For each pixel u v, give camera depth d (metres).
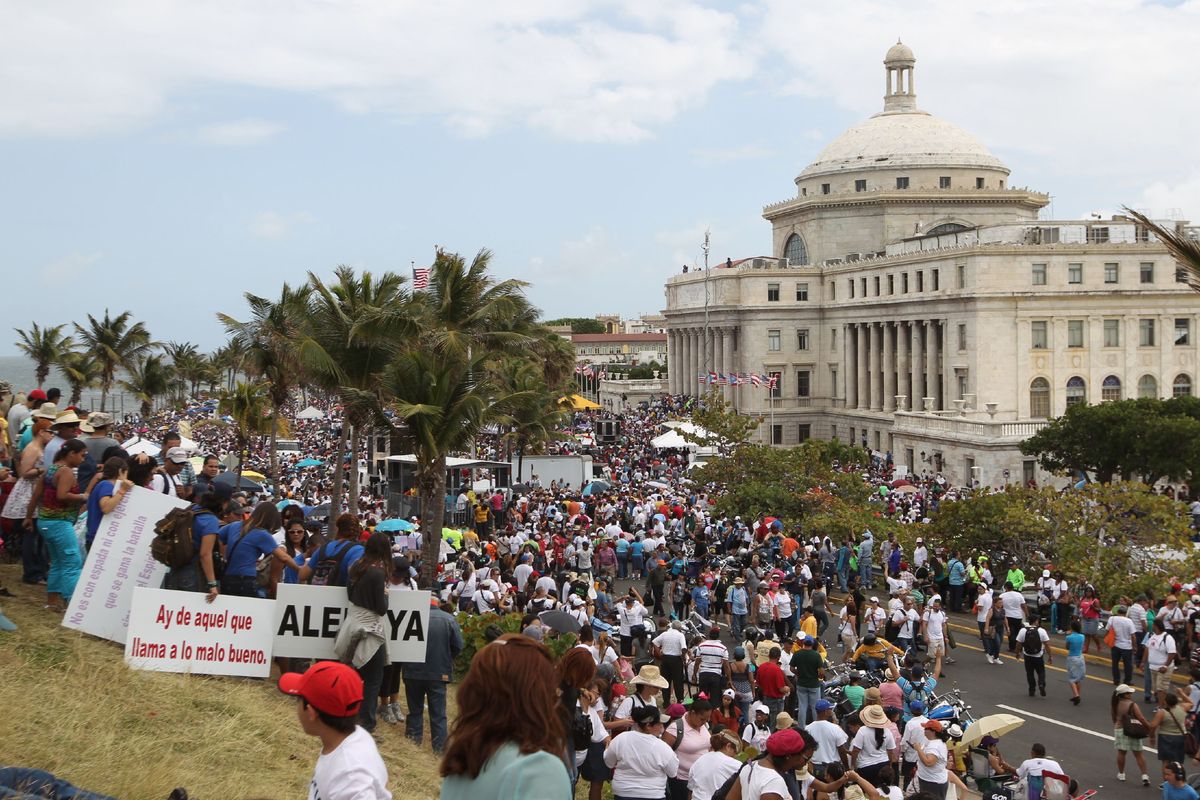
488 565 38.34
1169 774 21.84
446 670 18.17
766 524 51.19
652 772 16.31
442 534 45.66
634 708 16.50
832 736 21.22
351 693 8.16
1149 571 44.72
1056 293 110.19
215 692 16.19
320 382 44.91
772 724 24.70
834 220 152.00
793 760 14.94
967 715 28.78
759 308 145.50
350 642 16.23
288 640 16.88
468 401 38.56
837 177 157.75
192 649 16.53
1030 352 110.62
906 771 23.45
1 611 16.36
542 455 80.62
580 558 42.72
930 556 47.41
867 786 18.44
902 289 126.62
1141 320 111.75
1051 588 41.94
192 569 16.88
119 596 17.08
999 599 37.28
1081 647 32.28
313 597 16.94
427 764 16.95
